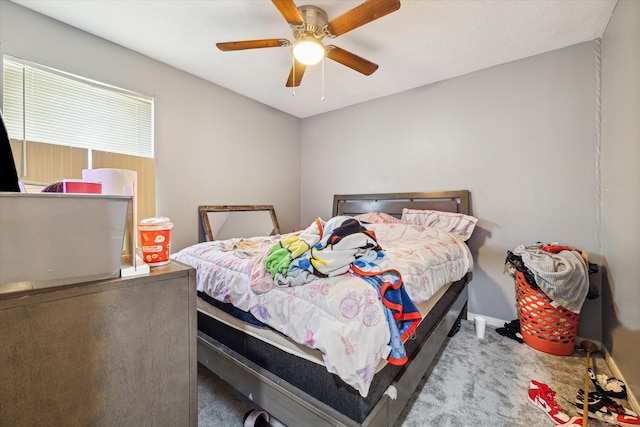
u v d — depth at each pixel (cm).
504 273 256
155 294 74
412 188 311
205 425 134
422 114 303
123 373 69
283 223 385
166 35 216
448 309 197
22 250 56
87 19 197
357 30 205
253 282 130
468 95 274
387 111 329
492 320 262
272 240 232
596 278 212
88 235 64
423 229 240
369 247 126
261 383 128
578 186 222
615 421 134
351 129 360
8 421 55
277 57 246
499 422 136
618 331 174
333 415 104
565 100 227
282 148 383
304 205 411
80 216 62
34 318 57
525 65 244
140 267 75
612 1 175
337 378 107
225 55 243
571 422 133
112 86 225
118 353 69
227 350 150
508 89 252
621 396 153
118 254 69
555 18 191
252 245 208
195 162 285
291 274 119
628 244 162
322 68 262
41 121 194
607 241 198
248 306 136
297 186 407
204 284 165
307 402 111
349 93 322
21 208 55
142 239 83
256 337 138
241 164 330
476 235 271
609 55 193
